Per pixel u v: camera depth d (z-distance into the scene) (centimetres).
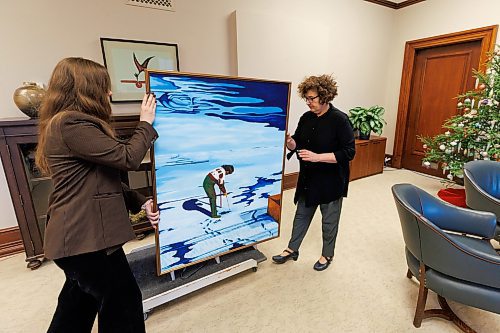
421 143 439
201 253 171
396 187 161
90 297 119
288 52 326
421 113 436
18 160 188
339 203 186
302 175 189
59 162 94
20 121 182
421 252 137
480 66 351
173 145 141
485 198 194
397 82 456
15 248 226
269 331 148
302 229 203
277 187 192
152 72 124
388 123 480
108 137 98
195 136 146
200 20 275
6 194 224
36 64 216
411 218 137
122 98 247
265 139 174
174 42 265
